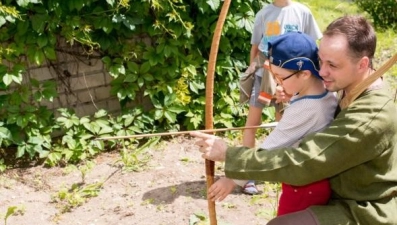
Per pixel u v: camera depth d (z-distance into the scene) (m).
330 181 2.20
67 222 3.79
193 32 5.15
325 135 2.06
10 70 4.50
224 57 5.25
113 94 4.98
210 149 2.26
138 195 4.15
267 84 3.79
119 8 4.75
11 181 4.36
